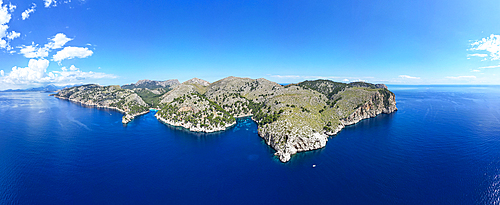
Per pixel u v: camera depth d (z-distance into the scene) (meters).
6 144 166.75
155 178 114.94
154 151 154.25
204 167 128.12
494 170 116.50
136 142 175.12
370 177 113.25
